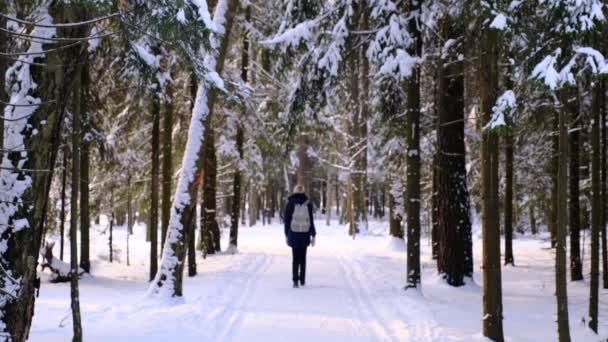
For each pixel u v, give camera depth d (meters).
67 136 11.55
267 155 18.33
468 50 9.41
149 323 6.95
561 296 5.66
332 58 9.87
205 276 11.89
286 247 20.67
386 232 32.22
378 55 9.59
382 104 12.44
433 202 16.66
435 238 16.70
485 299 6.36
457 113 11.31
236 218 18.34
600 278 12.71
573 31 5.04
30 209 4.68
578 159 12.75
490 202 6.28
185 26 4.55
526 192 22.58
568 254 17.12
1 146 5.19
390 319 7.52
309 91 10.59
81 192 13.27
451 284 11.01
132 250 23.19
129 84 11.55
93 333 6.38
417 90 9.64
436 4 10.16
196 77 5.58
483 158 6.30
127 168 17.92
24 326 4.65
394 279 11.44
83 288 10.79
